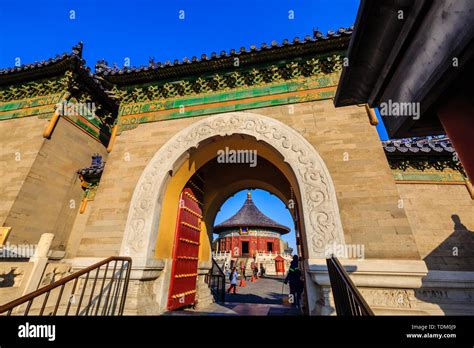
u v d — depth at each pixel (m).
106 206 6.64
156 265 5.99
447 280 5.82
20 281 4.75
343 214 5.30
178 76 7.91
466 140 1.66
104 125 11.38
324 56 7.02
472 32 1.30
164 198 6.82
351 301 2.89
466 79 1.61
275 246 31.75
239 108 7.23
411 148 7.04
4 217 7.16
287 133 6.45
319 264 4.84
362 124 6.25
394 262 4.61
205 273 8.97
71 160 9.40
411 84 1.98
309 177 5.79
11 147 8.50
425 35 1.70
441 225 6.46
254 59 7.25
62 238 8.65
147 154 7.21
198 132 7.05
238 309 7.23
